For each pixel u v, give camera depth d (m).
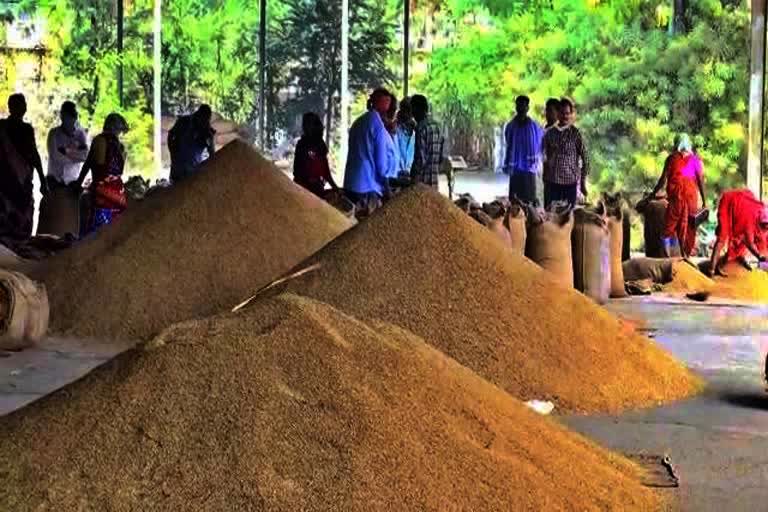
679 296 12.54
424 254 7.85
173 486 4.05
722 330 10.23
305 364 4.50
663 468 5.59
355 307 7.61
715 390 7.61
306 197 10.74
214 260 9.84
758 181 17.05
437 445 4.40
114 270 9.68
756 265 13.53
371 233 8.05
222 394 4.32
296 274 7.96
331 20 22.67
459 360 7.26
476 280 7.69
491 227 11.54
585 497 4.67
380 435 4.31
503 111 22.30
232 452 4.13
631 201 18.97
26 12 22.95
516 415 5.08
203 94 22.83
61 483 4.11
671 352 9.05
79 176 14.23
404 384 4.63
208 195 10.30
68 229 14.03
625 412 6.99
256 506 3.99
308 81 22.69
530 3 22.81
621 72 21.52
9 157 13.98
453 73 22.64
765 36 16.95
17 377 7.79
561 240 11.68
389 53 22.78
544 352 7.33
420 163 13.98
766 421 6.79
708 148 20.77
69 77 22.44
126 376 4.45
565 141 14.77
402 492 4.15
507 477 4.43
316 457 4.17
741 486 5.43
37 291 8.90
